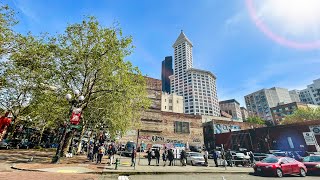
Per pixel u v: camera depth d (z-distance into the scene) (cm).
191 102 16412
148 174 1404
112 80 2173
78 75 2255
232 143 5447
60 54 2078
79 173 1217
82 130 3031
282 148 4069
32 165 1391
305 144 3684
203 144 6309
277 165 1530
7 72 2103
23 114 3269
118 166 1670
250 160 2389
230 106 17475
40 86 2284
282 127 4178
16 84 2405
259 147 4594
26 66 2108
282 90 14575
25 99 2948
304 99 14688
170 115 6247
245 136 5050
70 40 2134
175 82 18838
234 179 1342
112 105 2462
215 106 17000
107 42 2069
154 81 7706
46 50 2059
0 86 2294
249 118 10369
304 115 6619
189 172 1552
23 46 1973
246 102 15038
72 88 2259
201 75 17562
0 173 1005
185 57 19425
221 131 6544
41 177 980
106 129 3231
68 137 2303
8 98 2820
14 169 1198
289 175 1639
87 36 2100
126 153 3041
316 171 1623
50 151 3400
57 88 2269
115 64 2175
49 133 5706
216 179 1309
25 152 2667
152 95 7425
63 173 1156
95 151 1986
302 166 1627
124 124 2853
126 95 2244
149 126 5759
